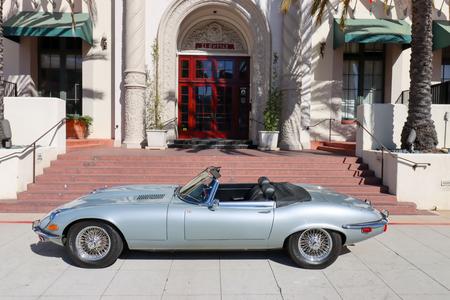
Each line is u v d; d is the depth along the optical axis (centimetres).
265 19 1368
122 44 1338
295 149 1318
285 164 987
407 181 859
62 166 957
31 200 822
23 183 852
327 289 440
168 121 1392
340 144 1280
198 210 500
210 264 516
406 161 857
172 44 1378
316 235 505
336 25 1369
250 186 612
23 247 579
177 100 1467
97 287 439
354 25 1351
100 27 1377
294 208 504
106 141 1353
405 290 439
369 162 985
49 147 967
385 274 487
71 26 1271
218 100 1494
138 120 1310
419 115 920
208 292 428
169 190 590
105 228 497
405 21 1411
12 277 466
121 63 1345
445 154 863
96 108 1384
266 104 1359
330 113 1415
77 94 1444
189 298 412
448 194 865
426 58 911
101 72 1381
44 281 455
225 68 1495
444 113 1070
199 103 1495
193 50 1486
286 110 1338
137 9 1294
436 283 460
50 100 998
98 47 1378
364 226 504
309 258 504
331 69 1407
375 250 582
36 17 1329
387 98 1448
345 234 500
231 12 1403
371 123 1027
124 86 1321
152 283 451
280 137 1354
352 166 988
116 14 1334
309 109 1373
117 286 442
